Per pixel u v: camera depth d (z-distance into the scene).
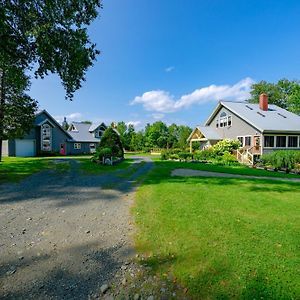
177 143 53.84
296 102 31.33
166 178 10.98
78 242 3.96
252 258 3.29
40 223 4.86
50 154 33.28
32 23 9.10
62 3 9.16
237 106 27.97
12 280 2.86
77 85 11.61
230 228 4.42
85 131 43.12
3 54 10.44
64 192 7.81
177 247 3.68
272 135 23.03
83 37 9.88
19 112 18.91
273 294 2.54
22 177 10.95
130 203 6.47
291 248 3.60
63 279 2.90
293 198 6.94
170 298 2.55
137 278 2.92
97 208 6.00
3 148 31.50
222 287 2.68
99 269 3.13
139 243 3.88
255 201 6.49
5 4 8.47
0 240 4.00
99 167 16.05
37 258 3.40
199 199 6.65
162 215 5.22
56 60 10.20
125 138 56.81
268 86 42.84
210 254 3.41
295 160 15.69
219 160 22.55
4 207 5.99
